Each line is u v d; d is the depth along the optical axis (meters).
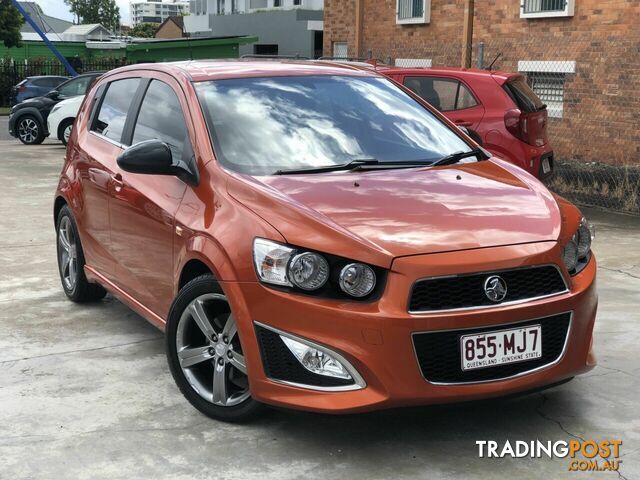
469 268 3.61
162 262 4.63
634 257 8.02
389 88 5.40
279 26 38.62
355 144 4.74
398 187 4.24
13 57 45.69
